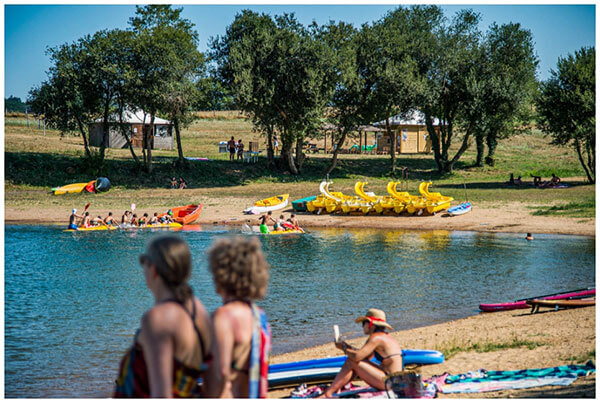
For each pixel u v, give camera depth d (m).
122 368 3.03
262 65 49.44
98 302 15.24
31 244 26.30
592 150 47.06
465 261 21.61
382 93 51.66
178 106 48.31
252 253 3.28
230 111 107.38
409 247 25.61
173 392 2.96
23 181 45.53
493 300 15.08
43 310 14.27
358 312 13.95
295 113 50.56
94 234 29.91
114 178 48.50
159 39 46.94
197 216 34.72
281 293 16.17
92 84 46.16
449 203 37.53
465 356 9.32
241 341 3.19
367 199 38.16
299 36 50.31
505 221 32.50
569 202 37.16
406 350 9.23
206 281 17.75
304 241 27.91
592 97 42.34
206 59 51.09
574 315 11.97
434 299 15.31
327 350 10.62
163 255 2.93
